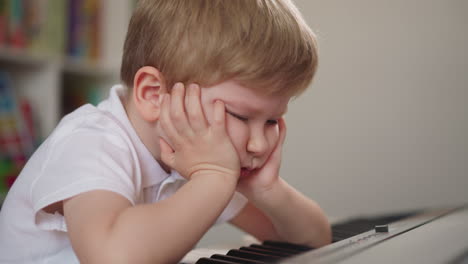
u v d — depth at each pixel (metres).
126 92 0.79
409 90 1.64
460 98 1.56
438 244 0.49
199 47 0.65
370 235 0.61
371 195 1.69
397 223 0.71
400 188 1.65
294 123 1.80
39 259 0.73
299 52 0.68
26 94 1.60
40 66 1.59
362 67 1.70
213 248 0.81
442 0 1.58
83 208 0.59
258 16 0.67
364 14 1.70
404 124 1.65
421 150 1.62
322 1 1.76
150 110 0.71
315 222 0.84
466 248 0.46
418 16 1.62
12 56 1.46
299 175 1.79
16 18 1.48
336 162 1.74
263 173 0.80
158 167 0.76
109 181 0.61
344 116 1.73
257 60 0.64
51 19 1.58
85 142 0.67
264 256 0.64
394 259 0.43
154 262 0.55
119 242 0.55
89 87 1.81
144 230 0.56
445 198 1.59
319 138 1.77
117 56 1.79
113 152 0.67
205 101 0.66
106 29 1.80
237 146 0.66
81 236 0.56
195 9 0.68
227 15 0.66
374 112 1.69
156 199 0.79
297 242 0.84
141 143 0.74
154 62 0.71
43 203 0.62
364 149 1.71
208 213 0.61
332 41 1.75
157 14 0.72
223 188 0.64
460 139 1.57
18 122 1.51
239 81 0.64
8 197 0.76
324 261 0.45
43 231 0.71
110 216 0.57
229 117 0.66
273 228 0.88
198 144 0.66
